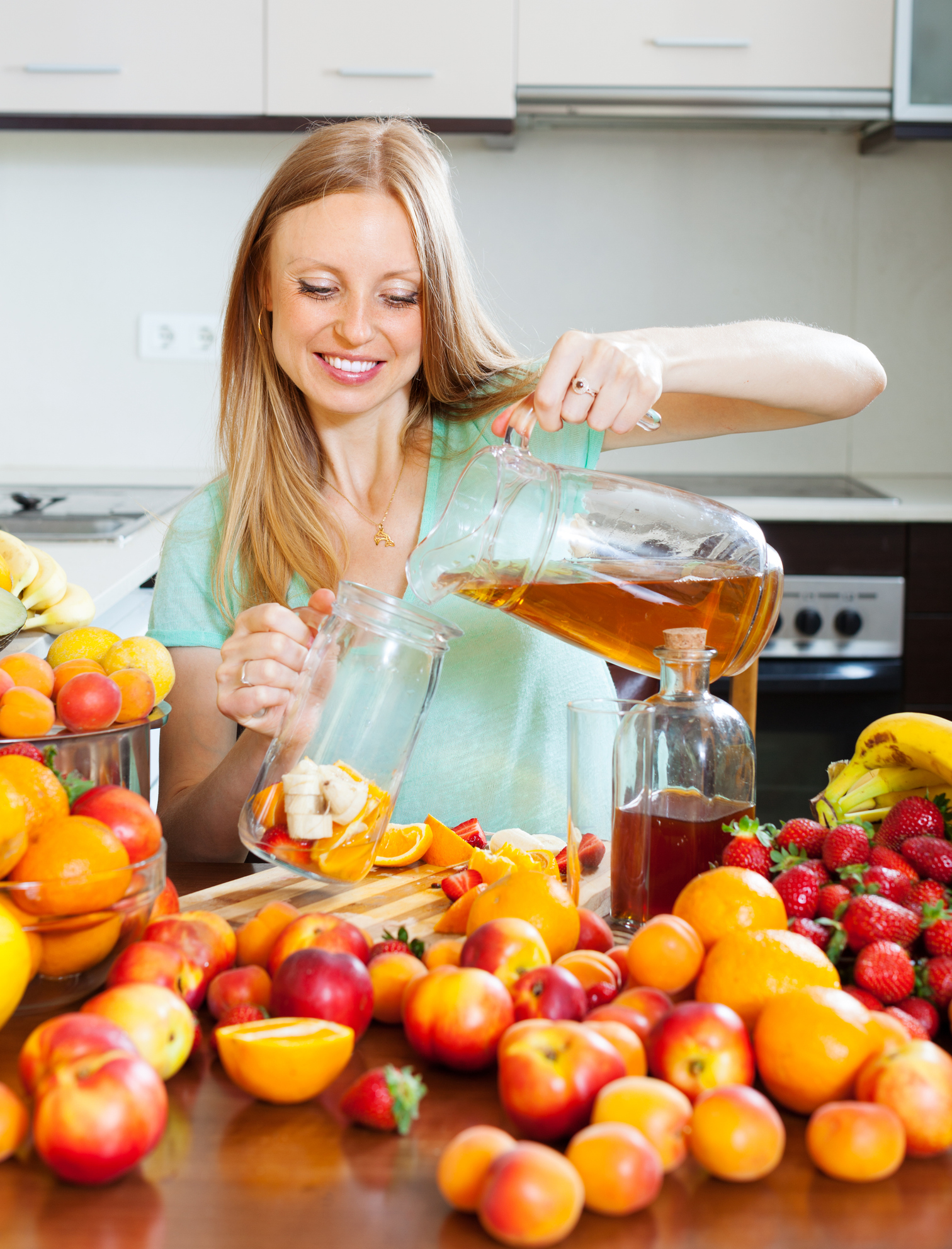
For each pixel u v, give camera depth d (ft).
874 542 8.02
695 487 9.04
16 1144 1.75
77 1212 1.67
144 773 2.81
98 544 6.42
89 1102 1.66
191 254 9.73
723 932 2.22
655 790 2.68
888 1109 1.75
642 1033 1.96
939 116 8.38
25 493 7.73
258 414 4.48
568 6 8.25
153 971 2.14
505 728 4.46
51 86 8.36
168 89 8.36
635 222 9.66
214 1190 1.73
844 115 8.41
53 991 2.25
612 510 3.18
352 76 8.33
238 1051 1.92
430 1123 1.91
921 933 2.25
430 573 3.13
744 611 3.16
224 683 3.31
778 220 9.64
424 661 2.82
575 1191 1.57
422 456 4.66
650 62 8.32
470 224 9.69
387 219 3.83
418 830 3.26
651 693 4.87
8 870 2.14
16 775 2.27
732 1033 1.88
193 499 4.84
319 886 3.04
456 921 2.71
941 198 9.57
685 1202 1.69
